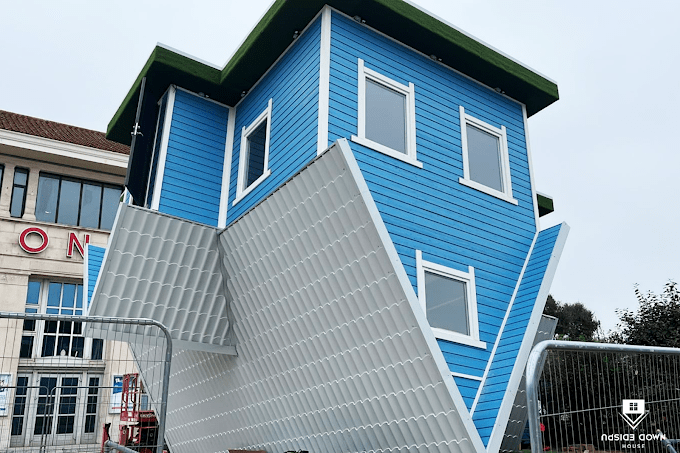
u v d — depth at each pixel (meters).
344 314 9.16
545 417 5.95
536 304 10.43
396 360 8.65
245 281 10.79
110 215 27.00
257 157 11.80
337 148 8.26
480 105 12.43
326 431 10.43
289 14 10.62
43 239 24.98
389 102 10.88
